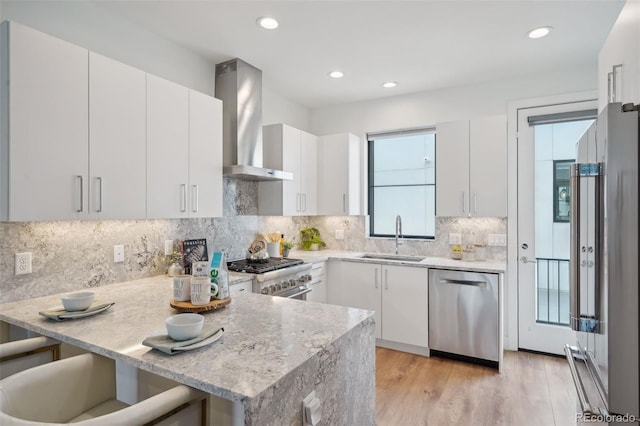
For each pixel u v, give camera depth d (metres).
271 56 2.93
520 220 3.33
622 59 1.35
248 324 1.48
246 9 2.26
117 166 2.01
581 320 1.38
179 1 2.17
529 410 2.31
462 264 3.14
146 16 2.34
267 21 2.40
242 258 3.38
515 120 3.36
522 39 2.63
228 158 3.01
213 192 2.63
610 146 1.09
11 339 1.69
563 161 3.19
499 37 2.61
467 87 3.58
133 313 1.63
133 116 2.10
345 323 1.49
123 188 2.04
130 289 2.15
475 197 3.30
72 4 2.09
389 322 3.36
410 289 3.26
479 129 3.29
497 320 2.89
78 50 1.84
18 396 1.08
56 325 1.46
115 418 0.89
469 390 2.57
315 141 3.97
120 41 2.34
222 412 1.16
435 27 2.47
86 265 2.18
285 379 1.03
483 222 3.50
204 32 2.55
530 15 2.31
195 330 1.23
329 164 3.94
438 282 3.13
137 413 0.92
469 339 3.01
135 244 2.46
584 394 1.36
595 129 1.34
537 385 2.64
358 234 4.15
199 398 1.12
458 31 2.53
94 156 1.90
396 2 2.18
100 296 1.97
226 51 2.84
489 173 3.26
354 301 3.55
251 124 3.08
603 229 1.18
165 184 2.28
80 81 1.84
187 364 1.09
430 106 3.76
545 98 3.23
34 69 1.66
